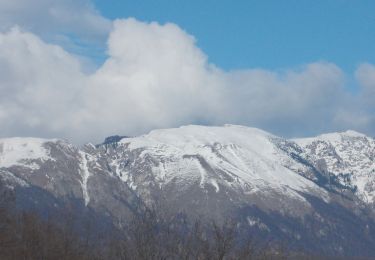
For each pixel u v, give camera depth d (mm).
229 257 161125
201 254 161875
